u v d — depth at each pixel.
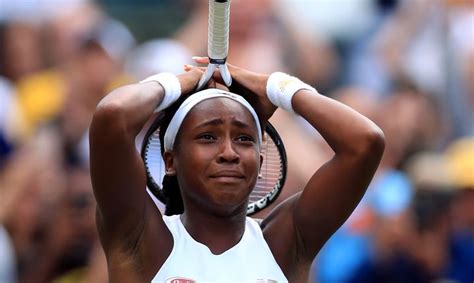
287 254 15.44
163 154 15.63
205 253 15.07
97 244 26.06
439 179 27.02
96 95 28.14
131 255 14.96
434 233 26.61
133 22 30.41
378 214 26.59
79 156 27.14
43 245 26.23
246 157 14.84
